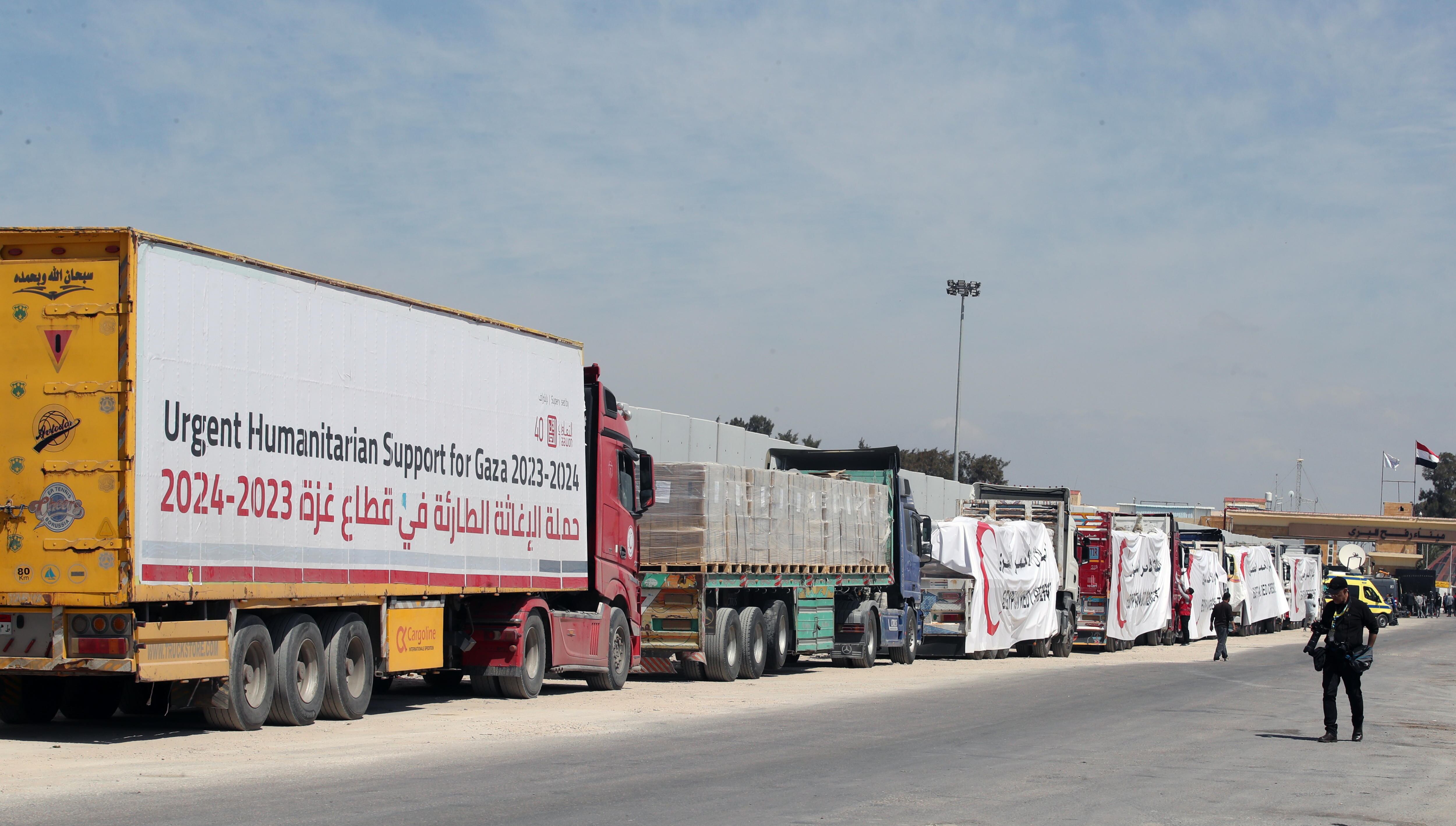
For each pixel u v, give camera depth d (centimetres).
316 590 1370
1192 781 1181
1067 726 1644
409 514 1527
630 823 907
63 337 1175
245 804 934
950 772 1193
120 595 1152
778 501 2406
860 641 2730
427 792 1012
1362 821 1002
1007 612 3291
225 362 1259
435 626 1608
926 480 4812
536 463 1814
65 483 1169
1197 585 4606
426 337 1566
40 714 1423
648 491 2153
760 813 960
